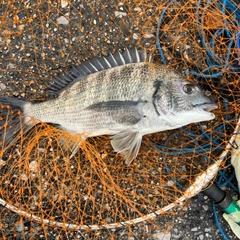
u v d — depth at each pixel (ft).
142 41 1.83
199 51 1.81
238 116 1.80
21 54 1.83
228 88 1.78
